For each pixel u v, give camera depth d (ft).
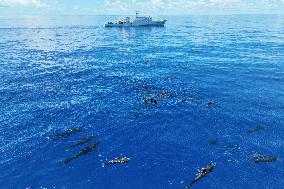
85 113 146.30
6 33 572.92
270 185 93.97
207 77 206.59
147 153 111.96
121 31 579.48
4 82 195.00
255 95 167.43
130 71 226.38
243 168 101.76
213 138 121.08
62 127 131.95
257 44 369.09
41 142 119.34
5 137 122.93
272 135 122.42
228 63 252.01
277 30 595.88
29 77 207.82
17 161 107.34
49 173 100.89
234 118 138.10
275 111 145.28
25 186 94.94
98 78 206.39
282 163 104.01
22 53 310.45
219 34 512.22
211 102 155.94
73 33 556.10
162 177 98.53
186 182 95.96
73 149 114.42
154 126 132.26
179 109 149.48
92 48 347.77
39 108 151.94
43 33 566.77
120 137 123.34
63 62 260.62
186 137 122.52
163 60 268.21
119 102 159.94
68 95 171.22
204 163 105.19
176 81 197.47
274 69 228.22
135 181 96.89
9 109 150.41
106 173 100.73
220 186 93.71
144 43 390.42
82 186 94.89
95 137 123.24
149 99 162.30
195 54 299.17
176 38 447.01
